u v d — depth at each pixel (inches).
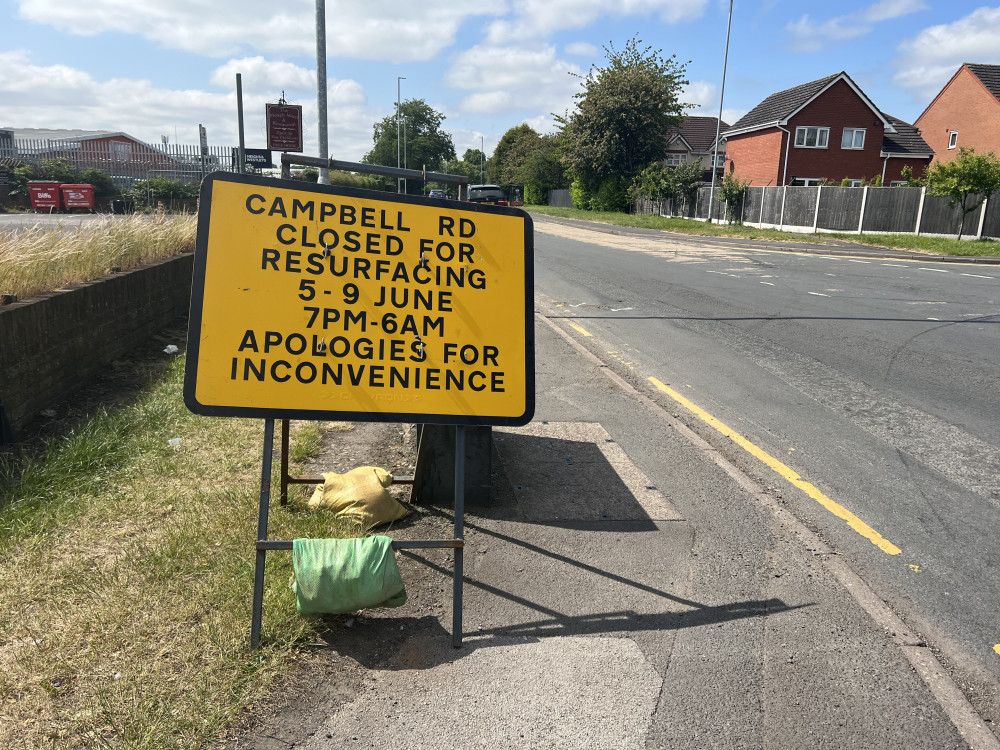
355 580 114.8
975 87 1579.7
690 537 156.9
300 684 106.7
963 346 352.2
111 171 1460.4
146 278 310.7
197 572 130.5
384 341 130.6
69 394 231.0
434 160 4065.0
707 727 101.0
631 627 123.8
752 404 259.9
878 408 256.7
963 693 110.8
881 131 1577.3
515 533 156.7
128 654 108.7
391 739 96.8
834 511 175.9
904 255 823.7
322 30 525.0
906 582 144.9
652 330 390.0
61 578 127.3
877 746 98.4
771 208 1228.5
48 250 269.4
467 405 132.4
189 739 93.9
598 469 193.2
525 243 139.9
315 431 205.3
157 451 186.9
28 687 100.9
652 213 1680.6
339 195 131.4
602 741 98.0
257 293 125.7
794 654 117.5
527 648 117.3
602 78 1800.0
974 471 202.2
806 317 429.7
